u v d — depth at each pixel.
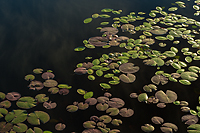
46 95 3.63
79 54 4.48
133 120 3.18
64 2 6.21
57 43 4.78
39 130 3.08
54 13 5.73
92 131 3.02
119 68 4.04
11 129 3.08
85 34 5.00
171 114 3.23
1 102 3.51
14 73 4.12
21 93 3.69
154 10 5.72
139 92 3.60
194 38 4.70
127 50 4.47
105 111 3.32
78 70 4.08
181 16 5.41
